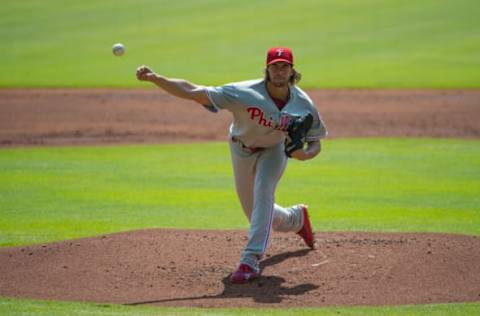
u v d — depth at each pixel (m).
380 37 115.69
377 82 92.00
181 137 66.94
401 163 54.84
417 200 43.47
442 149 60.03
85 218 39.28
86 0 147.00
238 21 127.12
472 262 28.52
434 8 132.75
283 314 23.22
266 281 27.11
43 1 146.00
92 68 100.62
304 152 26.25
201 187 47.38
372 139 64.75
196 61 101.75
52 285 26.75
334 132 68.31
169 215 39.94
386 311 23.58
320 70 98.12
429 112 77.12
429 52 106.75
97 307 23.92
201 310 23.73
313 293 25.89
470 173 51.16
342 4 137.75
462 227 36.81
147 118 76.25
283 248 30.72
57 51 110.38
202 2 142.88
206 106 26.22
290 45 111.56
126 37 118.06
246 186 28.23
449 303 24.53
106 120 74.75
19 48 112.62
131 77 96.44
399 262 28.52
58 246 31.12
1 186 47.19
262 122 26.17
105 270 28.23
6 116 76.12
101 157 57.47
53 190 46.16
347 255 29.50
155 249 30.48
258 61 101.00
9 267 28.77
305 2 140.12
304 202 43.22
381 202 43.03
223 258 29.56
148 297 25.45
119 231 35.72
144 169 52.97
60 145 62.59
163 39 116.12
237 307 24.27
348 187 47.19
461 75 94.38
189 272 28.03
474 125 70.75
